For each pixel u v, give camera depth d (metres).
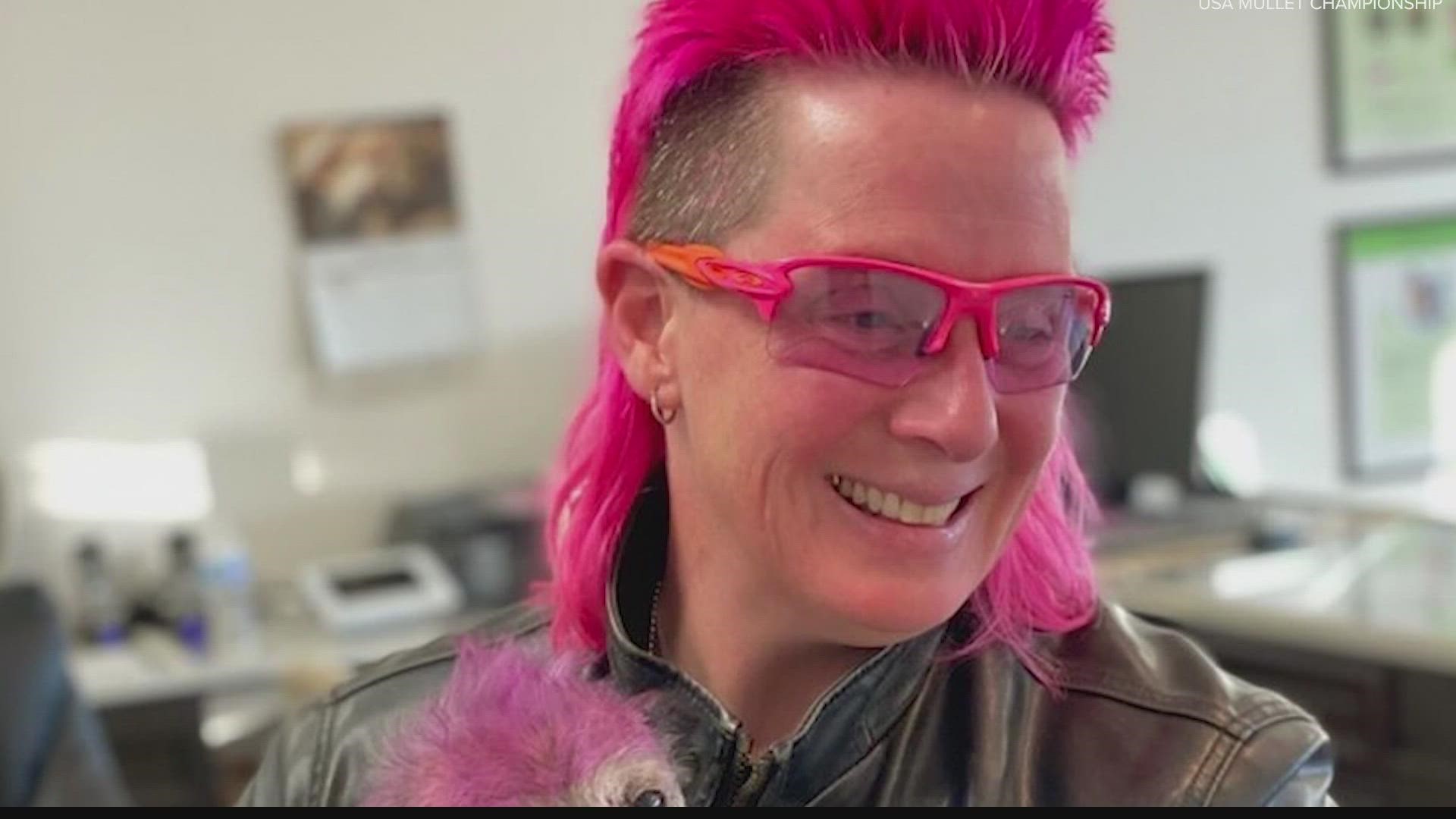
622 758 0.85
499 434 3.24
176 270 3.00
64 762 1.88
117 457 3.00
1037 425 0.80
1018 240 0.77
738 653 0.89
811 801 0.85
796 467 0.79
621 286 0.89
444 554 2.93
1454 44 3.81
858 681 0.85
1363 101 3.74
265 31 3.01
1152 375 2.71
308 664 2.57
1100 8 0.81
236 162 3.02
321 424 3.12
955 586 0.80
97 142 2.93
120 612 2.87
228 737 2.70
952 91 0.76
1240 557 2.37
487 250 3.20
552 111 3.22
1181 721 0.82
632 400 0.96
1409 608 1.97
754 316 0.79
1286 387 3.75
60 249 2.93
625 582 0.96
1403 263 3.82
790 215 0.77
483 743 0.88
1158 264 3.59
